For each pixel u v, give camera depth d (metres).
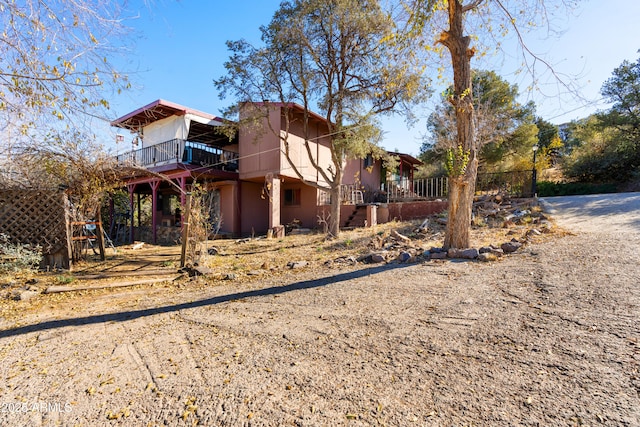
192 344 2.79
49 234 6.34
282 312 3.47
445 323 2.79
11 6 3.31
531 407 1.65
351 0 8.45
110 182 8.07
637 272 3.44
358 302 3.56
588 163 19.12
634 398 1.64
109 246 12.15
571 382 1.82
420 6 5.09
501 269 4.25
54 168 6.73
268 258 7.37
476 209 9.71
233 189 14.76
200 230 6.96
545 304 2.95
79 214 7.28
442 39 5.56
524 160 20.78
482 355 2.22
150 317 3.60
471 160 5.53
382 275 4.63
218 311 3.68
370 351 2.42
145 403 1.95
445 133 17.03
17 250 5.77
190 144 14.41
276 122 13.20
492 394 1.79
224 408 1.85
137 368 2.40
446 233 5.66
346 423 1.65
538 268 4.05
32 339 3.05
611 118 18.47
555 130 26.41
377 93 9.34
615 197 9.78
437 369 2.10
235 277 5.53
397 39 5.58
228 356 2.51
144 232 16.83
